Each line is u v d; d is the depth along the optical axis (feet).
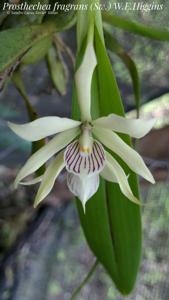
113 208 0.59
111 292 1.52
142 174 0.48
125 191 0.51
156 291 1.47
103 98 0.53
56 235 1.43
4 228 1.34
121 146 0.48
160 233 1.47
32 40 0.52
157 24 0.81
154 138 1.01
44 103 1.25
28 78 1.15
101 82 0.53
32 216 1.38
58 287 1.47
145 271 1.49
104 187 0.59
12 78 0.66
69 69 1.00
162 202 1.46
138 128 0.45
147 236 1.49
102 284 1.53
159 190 1.46
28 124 0.44
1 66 0.50
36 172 0.61
